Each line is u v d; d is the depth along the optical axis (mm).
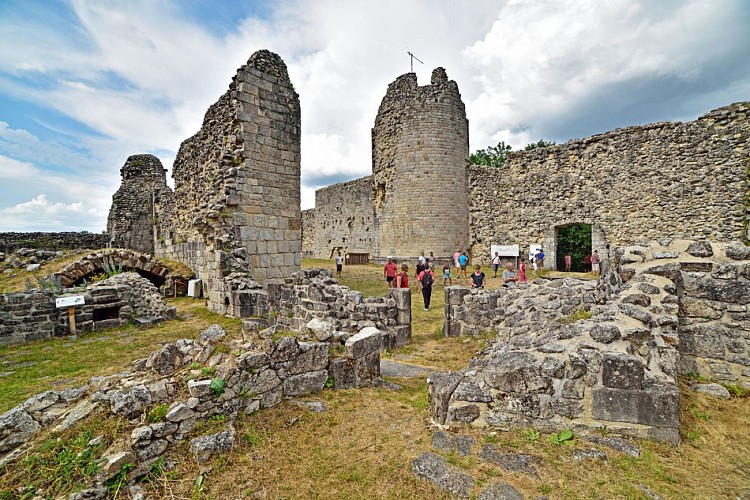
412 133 21172
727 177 15031
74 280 12828
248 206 11711
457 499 2549
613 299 4691
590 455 2928
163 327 9070
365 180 29359
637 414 3127
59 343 7594
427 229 21094
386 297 8062
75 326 8352
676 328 4152
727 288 4395
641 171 17234
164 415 3061
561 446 3043
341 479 2859
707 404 3836
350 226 31375
